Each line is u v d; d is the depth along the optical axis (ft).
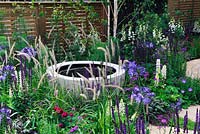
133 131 10.89
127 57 21.39
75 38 22.94
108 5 23.85
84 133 11.88
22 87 14.20
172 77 19.74
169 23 27.45
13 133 11.49
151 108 14.93
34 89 14.49
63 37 22.75
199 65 24.90
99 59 20.90
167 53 21.53
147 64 20.30
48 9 23.36
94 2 24.85
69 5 24.00
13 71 15.10
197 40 29.53
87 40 22.77
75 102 14.97
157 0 26.53
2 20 22.15
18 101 13.83
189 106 17.31
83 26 24.82
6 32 22.40
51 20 23.35
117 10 23.41
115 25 23.48
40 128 11.97
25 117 13.17
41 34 23.22
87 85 15.06
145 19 24.68
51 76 15.49
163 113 15.29
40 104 13.84
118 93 15.25
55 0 23.16
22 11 22.59
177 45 23.65
